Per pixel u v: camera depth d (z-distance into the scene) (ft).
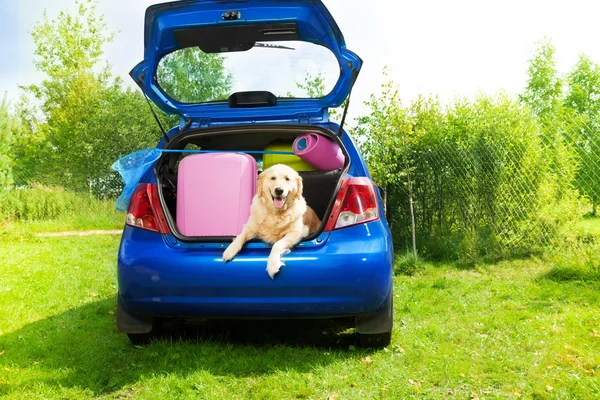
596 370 11.23
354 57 13.10
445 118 31.32
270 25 12.99
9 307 17.72
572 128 27.78
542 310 16.71
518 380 10.84
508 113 28.60
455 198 29.66
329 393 10.32
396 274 24.43
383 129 27.81
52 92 103.96
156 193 12.03
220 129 13.05
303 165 14.20
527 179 27.37
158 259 11.46
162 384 10.56
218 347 12.76
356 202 11.59
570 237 26.73
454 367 11.50
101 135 75.56
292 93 14.55
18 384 10.83
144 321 12.39
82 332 14.84
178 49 13.99
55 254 31.68
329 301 11.22
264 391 10.24
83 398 10.19
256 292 11.17
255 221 11.60
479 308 17.30
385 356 12.41
